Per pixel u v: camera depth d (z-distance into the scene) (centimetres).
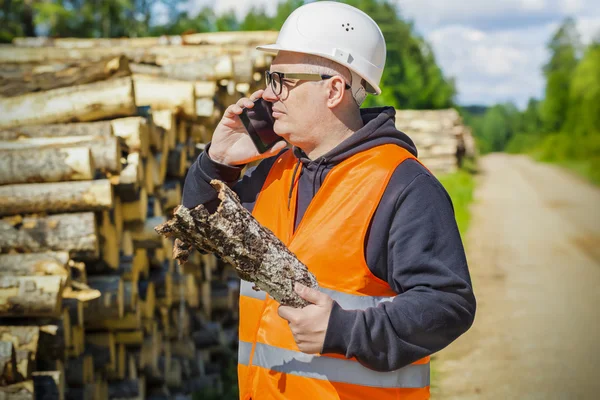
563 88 5416
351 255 181
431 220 177
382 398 183
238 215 174
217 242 174
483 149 7194
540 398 476
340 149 190
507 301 733
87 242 326
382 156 186
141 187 385
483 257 970
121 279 363
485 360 555
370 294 184
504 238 1128
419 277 174
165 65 564
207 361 536
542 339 605
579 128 3866
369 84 201
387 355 172
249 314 199
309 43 188
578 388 493
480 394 484
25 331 299
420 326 170
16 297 299
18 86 406
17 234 323
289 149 214
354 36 190
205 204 210
